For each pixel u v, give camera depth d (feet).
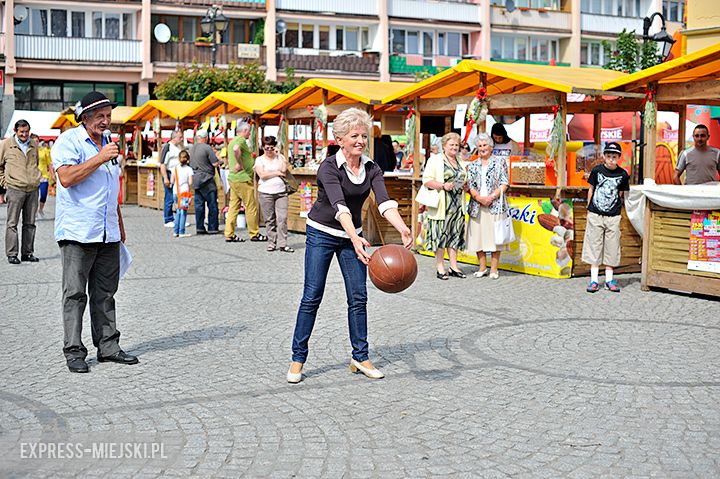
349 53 167.22
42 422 18.67
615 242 36.47
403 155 91.25
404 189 54.13
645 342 26.84
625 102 48.24
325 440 17.61
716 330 28.73
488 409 19.76
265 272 41.81
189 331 27.99
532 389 21.43
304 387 21.53
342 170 21.68
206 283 38.14
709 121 63.62
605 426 18.57
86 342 26.37
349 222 21.25
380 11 165.07
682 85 38.06
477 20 173.68
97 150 22.95
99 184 22.79
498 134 47.16
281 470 15.92
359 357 22.63
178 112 80.94
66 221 22.58
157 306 32.42
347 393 21.02
